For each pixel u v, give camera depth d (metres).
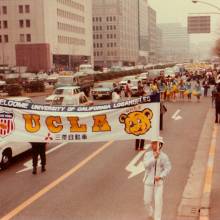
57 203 10.83
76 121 10.64
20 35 120.12
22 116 10.83
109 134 10.55
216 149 16.86
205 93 43.62
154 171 9.05
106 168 14.47
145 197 9.20
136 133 10.41
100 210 10.25
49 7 122.06
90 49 161.25
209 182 12.06
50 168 14.59
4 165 14.45
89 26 161.00
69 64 136.25
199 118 27.33
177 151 17.16
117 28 189.62
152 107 10.23
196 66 109.94
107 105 10.46
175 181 12.66
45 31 119.19
